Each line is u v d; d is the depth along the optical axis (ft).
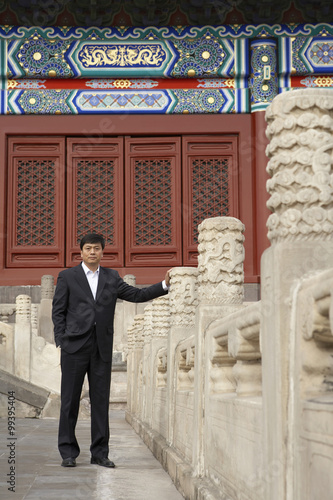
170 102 67.05
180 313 18.83
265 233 64.18
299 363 8.13
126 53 66.95
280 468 8.38
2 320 55.88
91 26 67.15
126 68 66.80
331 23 66.74
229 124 66.69
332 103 8.98
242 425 10.53
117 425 32.96
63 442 18.35
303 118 8.93
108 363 18.99
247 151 66.33
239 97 66.85
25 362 39.37
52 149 67.15
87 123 67.00
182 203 66.69
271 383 8.79
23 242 66.23
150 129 66.90
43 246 66.18
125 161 67.26
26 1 65.46
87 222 66.85
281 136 9.09
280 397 8.45
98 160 67.21
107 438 18.72
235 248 14.25
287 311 8.53
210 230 14.28
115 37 67.15
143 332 28.43
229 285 14.21
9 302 64.90
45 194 66.80
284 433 8.39
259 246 64.34
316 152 8.90
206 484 12.87
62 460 19.12
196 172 67.00
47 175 67.00
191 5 65.92
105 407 18.80
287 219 8.84
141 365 28.89
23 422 33.45
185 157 67.00
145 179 67.31
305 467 7.84
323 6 65.77
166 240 66.74
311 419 7.66
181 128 66.85
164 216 67.00
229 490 11.38
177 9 67.10
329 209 8.85
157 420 22.43
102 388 18.83
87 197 66.95
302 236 8.80
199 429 14.02
